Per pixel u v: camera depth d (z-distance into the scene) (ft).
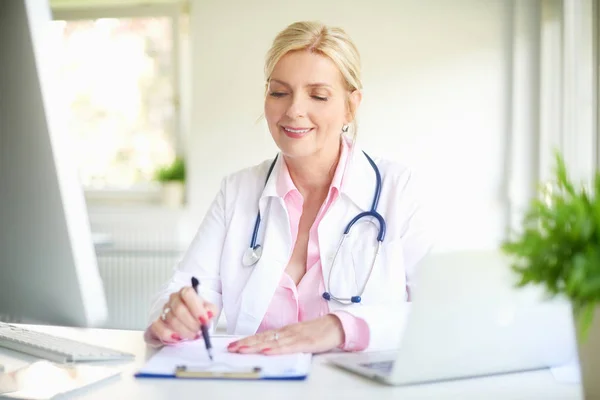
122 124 16.26
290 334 3.89
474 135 13.66
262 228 5.25
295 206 5.26
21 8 4.30
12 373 3.33
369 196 5.23
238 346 3.80
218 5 14.69
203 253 5.31
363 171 5.32
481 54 13.58
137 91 16.15
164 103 16.08
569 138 11.84
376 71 13.96
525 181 13.38
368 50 13.97
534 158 13.35
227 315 5.16
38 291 4.83
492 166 13.60
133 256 15.19
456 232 13.71
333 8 14.12
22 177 4.63
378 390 3.14
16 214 4.74
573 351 3.31
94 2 15.80
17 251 4.82
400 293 4.99
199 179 15.03
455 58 13.70
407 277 5.14
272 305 5.06
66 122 4.57
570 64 11.85
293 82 4.95
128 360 3.78
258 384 3.24
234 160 14.87
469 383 3.25
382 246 5.04
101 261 15.25
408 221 5.18
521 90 13.37
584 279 2.72
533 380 3.30
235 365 3.50
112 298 15.24
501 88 13.52
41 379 3.25
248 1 14.55
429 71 13.79
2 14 4.38
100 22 16.03
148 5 15.78
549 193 3.01
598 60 10.91
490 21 13.53
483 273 3.15
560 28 12.67
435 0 13.73
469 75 13.65
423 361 3.18
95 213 15.44
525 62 13.33
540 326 3.32
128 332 4.60
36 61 4.33
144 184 16.19
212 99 14.85
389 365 3.47
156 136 16.19
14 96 4.47
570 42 11.85
